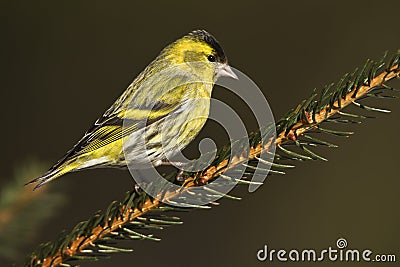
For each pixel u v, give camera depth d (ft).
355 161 46.11
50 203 19.93
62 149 47.42
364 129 46.11
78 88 48.93
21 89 48.11
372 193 45.70
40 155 47.03
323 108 18.02
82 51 49.80
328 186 45.62
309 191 45.44
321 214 44.93
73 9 50.26
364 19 50.52
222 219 43.80
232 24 51.44
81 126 48.16
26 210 19.70
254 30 51.34
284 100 49.88
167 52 25.99
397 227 45.21
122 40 50.60
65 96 48.52
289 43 50.96
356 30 50.42
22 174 20.48
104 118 23.86
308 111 18.08
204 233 43.42
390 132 45.96
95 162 23.20
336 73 49.70
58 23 49.85
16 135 47.11
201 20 51.83
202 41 26.11
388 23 50.16
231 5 52.13
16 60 48.60
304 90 49.85
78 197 42.93
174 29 51.34
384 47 49.73
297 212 45.16
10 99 47.73
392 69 17.78
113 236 18.04
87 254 17.97
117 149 23.53
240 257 43.39
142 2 51.70
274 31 51.21
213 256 43.34
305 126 18.08
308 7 51.21
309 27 50.96
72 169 22.54
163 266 42.42
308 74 49.96
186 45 25.96
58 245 17.61
